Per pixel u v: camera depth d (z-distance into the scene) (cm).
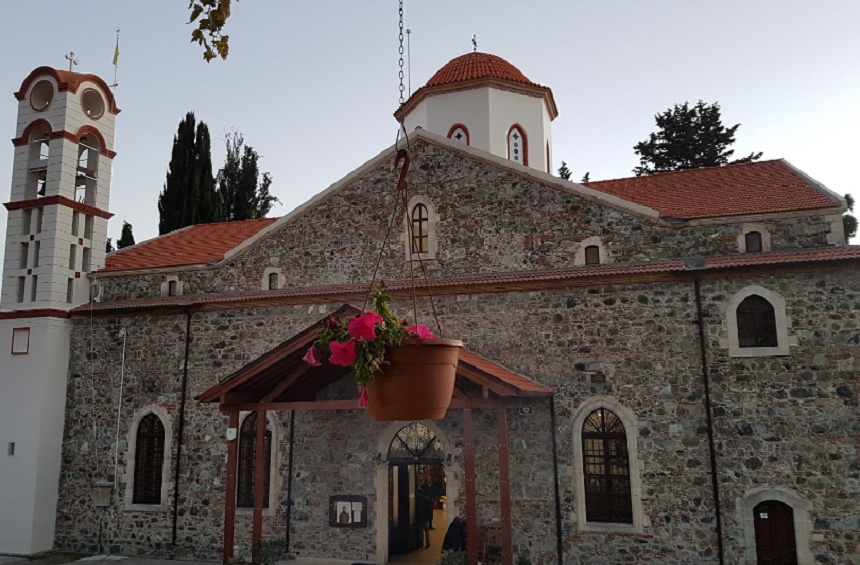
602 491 1426
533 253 1614
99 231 2070
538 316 1527
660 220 1540
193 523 1698
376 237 1736
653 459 1392
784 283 1374
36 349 1883
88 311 1894
